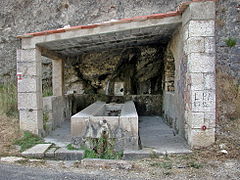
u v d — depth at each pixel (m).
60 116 6.41
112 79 8.38
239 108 4.75
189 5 3.60
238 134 3.95
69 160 3.58
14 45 8.36
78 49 5.82
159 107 7.97
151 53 7.51
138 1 7.66
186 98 3.97
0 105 5.93
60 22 8.21
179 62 4.60
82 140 3.83
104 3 7.89
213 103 3.57
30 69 4.60
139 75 8.14
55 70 6.61
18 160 3.45
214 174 2.83
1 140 4.24
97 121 3.80
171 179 2.71
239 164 3.11
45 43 4.65
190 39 3.60
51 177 2.79
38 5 8.29
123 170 3.06
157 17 4.18
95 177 2.79
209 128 3.58
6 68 8.38
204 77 3.57
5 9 8.45
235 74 5.77
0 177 2.78
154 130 5.51
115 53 7.82
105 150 3.74
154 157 3.50
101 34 4.43
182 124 4.41
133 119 3.74
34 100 4.61
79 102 8.12
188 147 3.77
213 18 3.56
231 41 5.96
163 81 7.54
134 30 4.49
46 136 5.00
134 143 3.72
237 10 6.10
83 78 8.45
